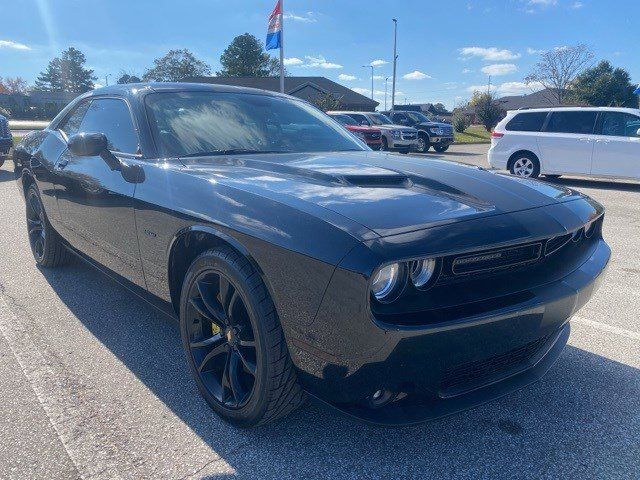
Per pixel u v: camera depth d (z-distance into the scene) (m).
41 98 85.94
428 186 2.22
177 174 2.45
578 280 2.12
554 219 2.08
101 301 3.70
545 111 11.32
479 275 1.88
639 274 4.55
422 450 2.14
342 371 1.78
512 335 1.90
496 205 2.07
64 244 3.92
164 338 3.14
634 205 8.34
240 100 3.34
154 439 2.18
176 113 3.00
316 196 2.01
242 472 2.00
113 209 2.81
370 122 19.34
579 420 2.35
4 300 3.70
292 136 3.25
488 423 2.33
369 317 1.64
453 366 1.83
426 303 1.75
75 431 2.23
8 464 2.01
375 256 1.64
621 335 3.25
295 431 2.25
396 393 1.85
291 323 1.87
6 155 11.84
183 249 2.42
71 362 2.83
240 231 1.98
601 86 51.19
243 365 2.18
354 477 1.98
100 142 2.86
